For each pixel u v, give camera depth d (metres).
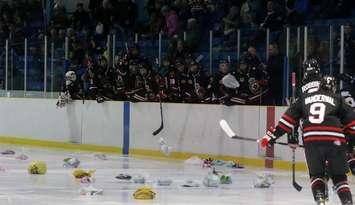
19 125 35.81
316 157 12.71
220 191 18.25
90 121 32.03
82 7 36.44
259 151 25.48
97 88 31.41
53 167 24.27
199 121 27.55
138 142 29.92
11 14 39.00
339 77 23.72
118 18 34.28
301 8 29.64
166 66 28.67
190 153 27.86
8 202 15.83
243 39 28.19
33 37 37.22
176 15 32.12
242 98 26.11
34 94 34.91
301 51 24.84
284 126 13.20
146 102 29.55
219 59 28.81
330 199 16.81
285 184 20.06
